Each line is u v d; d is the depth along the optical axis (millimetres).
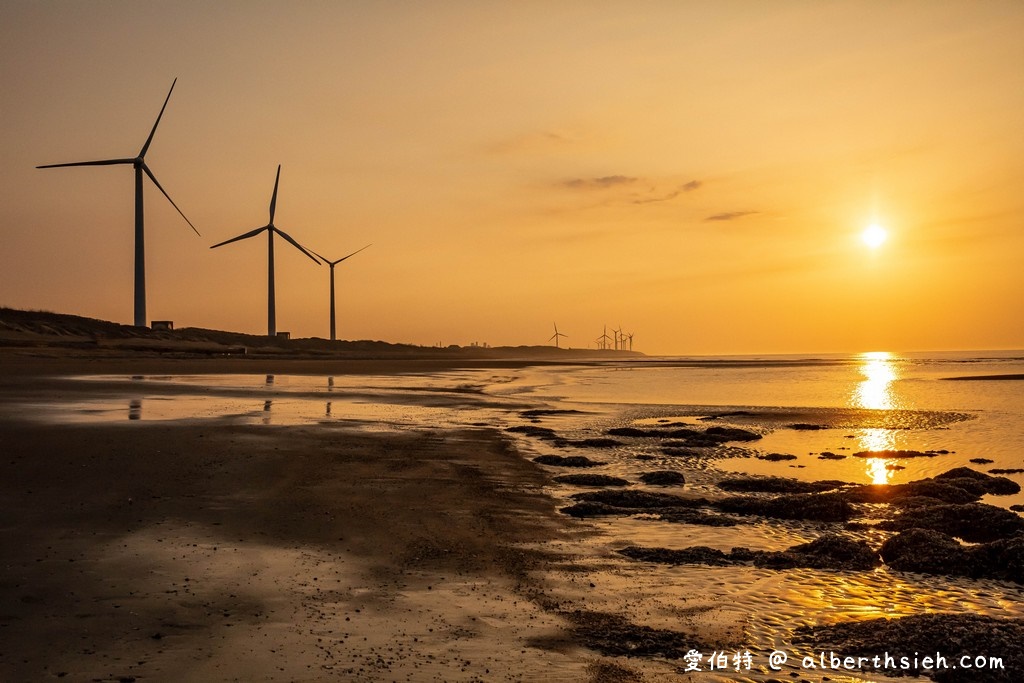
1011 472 25812
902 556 14281
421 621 10406
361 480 19938
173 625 9812
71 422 28188
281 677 8398
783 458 28875
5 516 14664
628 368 142875
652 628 10547
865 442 33938
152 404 37344
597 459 27359
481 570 12977
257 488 18094
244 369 86625
